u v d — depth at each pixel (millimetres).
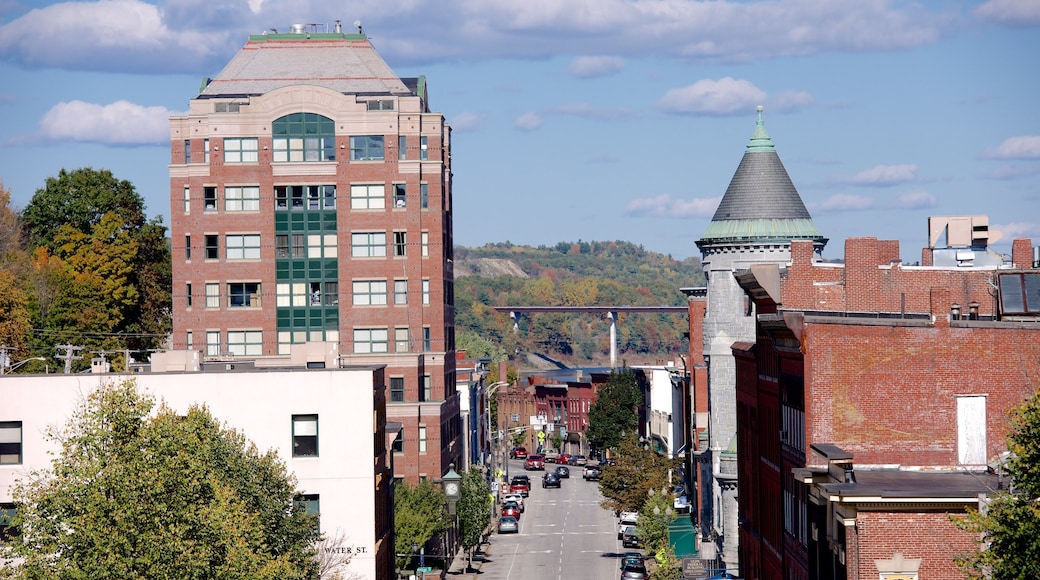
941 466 59344
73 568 58656
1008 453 55969
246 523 63750
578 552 163125
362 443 84125
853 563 53125
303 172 157875
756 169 135750
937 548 52562
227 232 157875
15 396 80312
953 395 59344
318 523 82438
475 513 152000
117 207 176875
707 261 136750
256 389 83812
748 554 94375
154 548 59031
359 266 157875
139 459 61156
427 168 158250
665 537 139250
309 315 157875
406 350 157875
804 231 134000
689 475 165375
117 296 167250
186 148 158375
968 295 81562
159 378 82812
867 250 82125
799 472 59125
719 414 132375
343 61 163750
